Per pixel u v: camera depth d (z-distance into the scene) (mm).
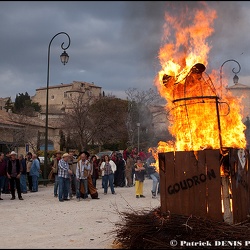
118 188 21641
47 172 25141
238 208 6824
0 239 7613
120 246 6629
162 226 6355
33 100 97812
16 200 15617
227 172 6785
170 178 6750
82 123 41594
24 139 37406
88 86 93750
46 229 8812
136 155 24828
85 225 9352
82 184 15766
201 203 6582
